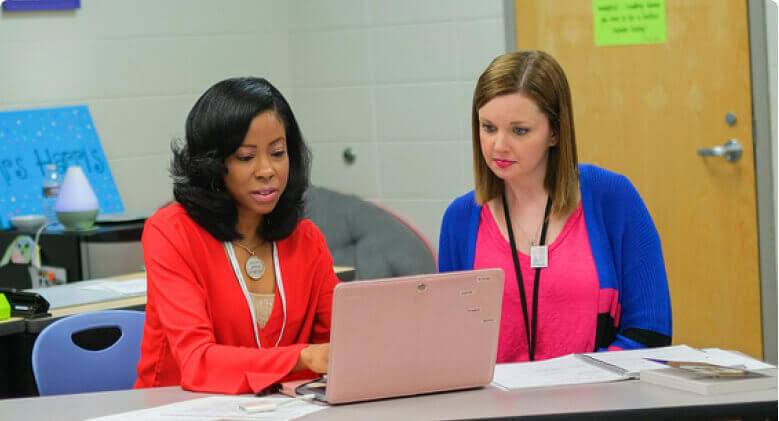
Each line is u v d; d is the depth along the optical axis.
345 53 5.83
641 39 4.95
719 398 2.17
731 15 4.75
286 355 2.33
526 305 2.73
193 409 2.19
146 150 5.55
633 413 2.09
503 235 2.78
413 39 5.59
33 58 5.19
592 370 2.45
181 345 2.43
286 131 2.63
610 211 2.75
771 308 4.75
